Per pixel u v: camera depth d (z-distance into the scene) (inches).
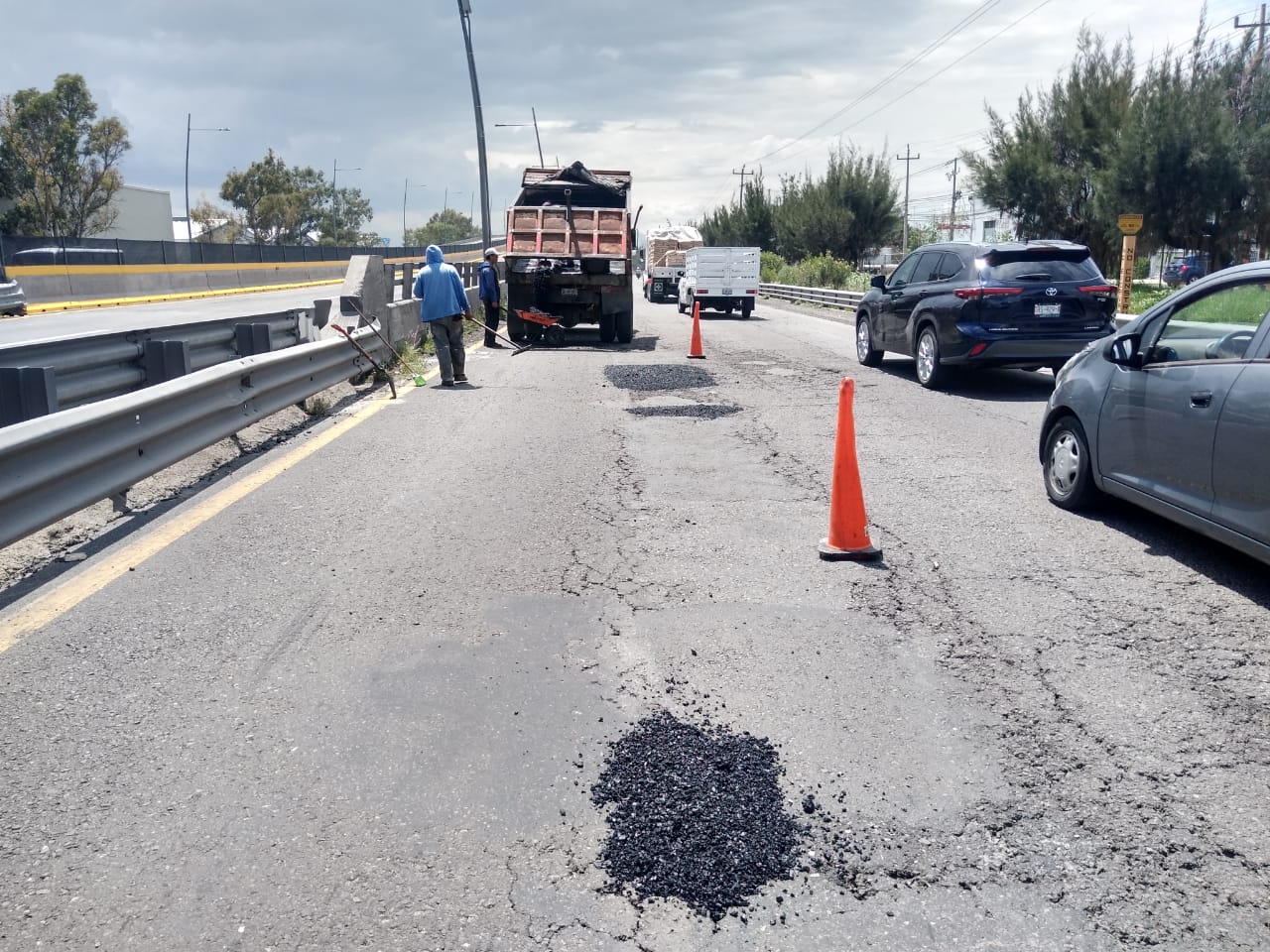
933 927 108.9
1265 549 196.7
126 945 105.7
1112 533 249.1
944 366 489.4
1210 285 226.4
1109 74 1300.4
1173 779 136.7
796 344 761.6
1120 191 1157.7
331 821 127.2
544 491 288.8
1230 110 1176.8
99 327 869.2
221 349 403.2
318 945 105.8
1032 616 194.1
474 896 113.4
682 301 1279.5
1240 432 201.3
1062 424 271.4
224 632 185.8
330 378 432.5
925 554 231.6
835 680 166.4
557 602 201.2
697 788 134.4
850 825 126.5
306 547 234.5
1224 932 107.9
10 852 121.0
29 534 207.0
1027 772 138.8
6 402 265.4
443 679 166.4
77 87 2278.5
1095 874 117.4
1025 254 472.4
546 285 734.5
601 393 483.2
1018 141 1330.0
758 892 114.5
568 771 138.9
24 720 152.8
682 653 177.2
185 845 122.3
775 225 2198.6
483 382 521.0
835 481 230.1
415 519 258.7
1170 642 181.8
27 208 2231.8
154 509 268.1
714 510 270.1
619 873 117.5
